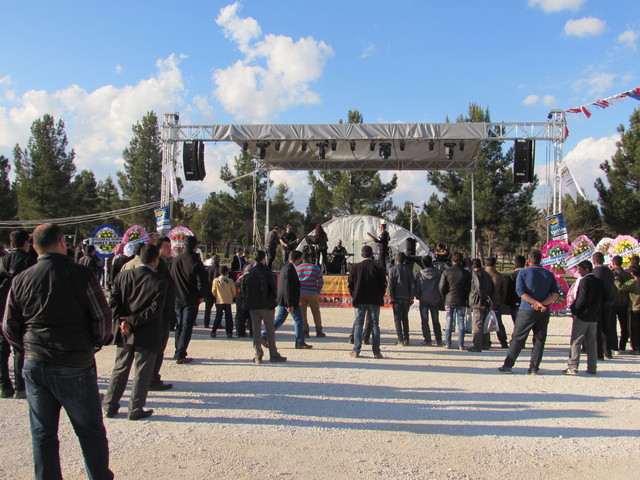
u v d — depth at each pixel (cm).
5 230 3984
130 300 502
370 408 550
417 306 1580
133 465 394
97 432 330
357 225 2175
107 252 1667
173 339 991
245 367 735
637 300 931
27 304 322
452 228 3150
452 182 3203
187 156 1645
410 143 1777
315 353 852
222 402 562
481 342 902
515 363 807
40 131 3984
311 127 1623
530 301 705
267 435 465
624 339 968
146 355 503
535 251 718
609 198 2686
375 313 819
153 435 461
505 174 3150
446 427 495
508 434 478
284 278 871
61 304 322
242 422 500
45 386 321
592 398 600
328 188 3741
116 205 4453
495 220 3166
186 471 384
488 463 410
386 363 781
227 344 934
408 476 382
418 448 440
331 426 492
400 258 966
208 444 441
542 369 766
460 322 926
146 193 4394
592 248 1388
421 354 866
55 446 326
